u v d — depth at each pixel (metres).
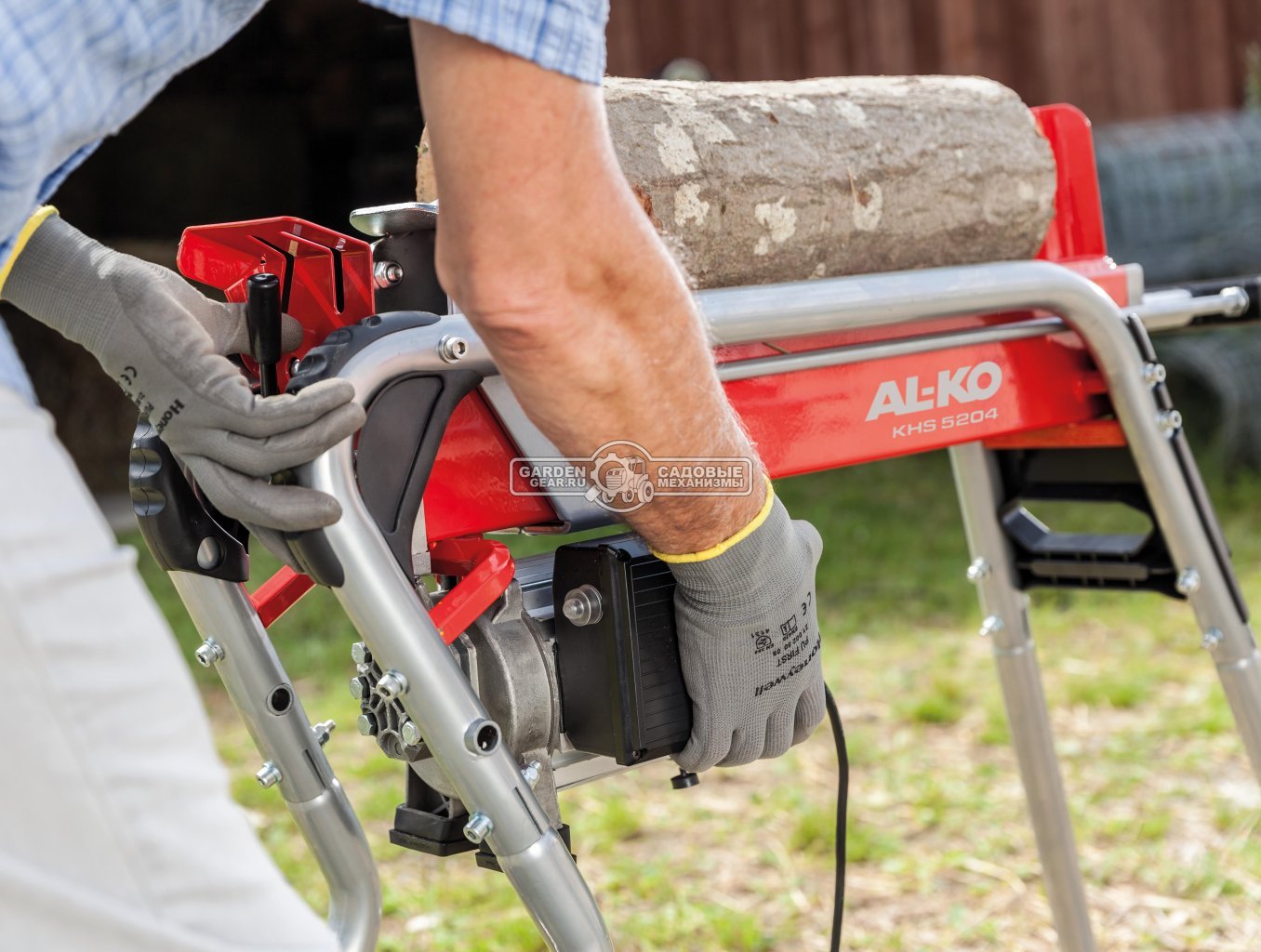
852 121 1.29
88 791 0.70
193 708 0.77
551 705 1.03
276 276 0.98
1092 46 6.74
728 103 1.22
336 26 6.95
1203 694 3.20
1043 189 1.45
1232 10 6.84
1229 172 5.49
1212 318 1.54
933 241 1.36
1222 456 5.48
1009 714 1.73
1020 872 2.41
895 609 4.13
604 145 0.76
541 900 0.90
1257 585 3.90
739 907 2.35
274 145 7.36
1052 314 1.42
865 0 6.72
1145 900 2.27
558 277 0.76
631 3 6.74
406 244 1.01
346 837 1.05
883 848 2.53
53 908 0.69
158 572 4.73
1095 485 1.57
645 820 2.74
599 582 1.00
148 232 7.24
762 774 2.93
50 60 0.70
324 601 4.34
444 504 1.04
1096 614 3.87
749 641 1.01
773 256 1.22
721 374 1.14
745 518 0.95
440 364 0.94
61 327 0.94
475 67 0.71
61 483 0.74
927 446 1.33
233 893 0.75
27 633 0.69
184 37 0.78
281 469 0.85
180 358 0.88
